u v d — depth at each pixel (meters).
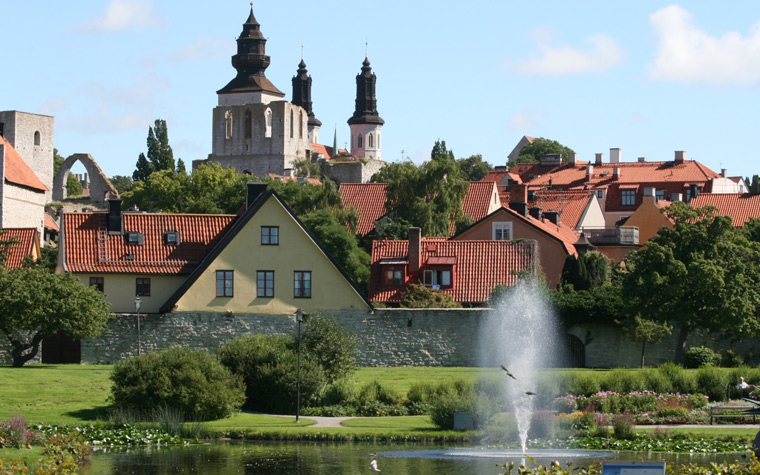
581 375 60.97
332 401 59.50
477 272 84.75
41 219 148.12
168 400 54.72
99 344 75.44
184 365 55.66
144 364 55.50
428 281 85.12
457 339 77.38
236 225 78.31
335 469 44.53
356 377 67.81
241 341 61.97
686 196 162.50
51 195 197.25
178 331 76.88
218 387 55.59
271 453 47.94
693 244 77.44
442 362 77.25
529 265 85.00
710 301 74.56
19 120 190.50
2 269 71.62
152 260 81.31
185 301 77.31
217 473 43.97
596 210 131.75
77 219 82.44
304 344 61.84
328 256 77.94
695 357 74.50
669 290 74.75
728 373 61.78
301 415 57.84
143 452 48.25
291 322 77.44
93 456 47.34
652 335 75.94
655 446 48.75
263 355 60.00
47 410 55.28
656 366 77.62
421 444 50.12
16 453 43.91
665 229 77.94
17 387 60.19
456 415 52.28
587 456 47.16
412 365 77.19
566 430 51.47
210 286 77.62
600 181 169.75
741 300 74.44
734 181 188.25
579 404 56.34
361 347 77.50
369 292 85.19
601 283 86.44
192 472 44.12
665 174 167.12
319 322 63.16
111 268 80.25
